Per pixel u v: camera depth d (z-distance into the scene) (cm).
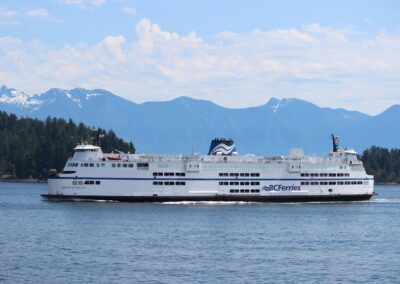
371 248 17400
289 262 15200
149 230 19850
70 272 13738
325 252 16625
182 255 15750
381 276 13962
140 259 15162
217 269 14275
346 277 13800
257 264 14888
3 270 13812
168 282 13062
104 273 13688
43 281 12975
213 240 18150
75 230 19625
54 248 16400
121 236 18538
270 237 19000
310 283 13238
